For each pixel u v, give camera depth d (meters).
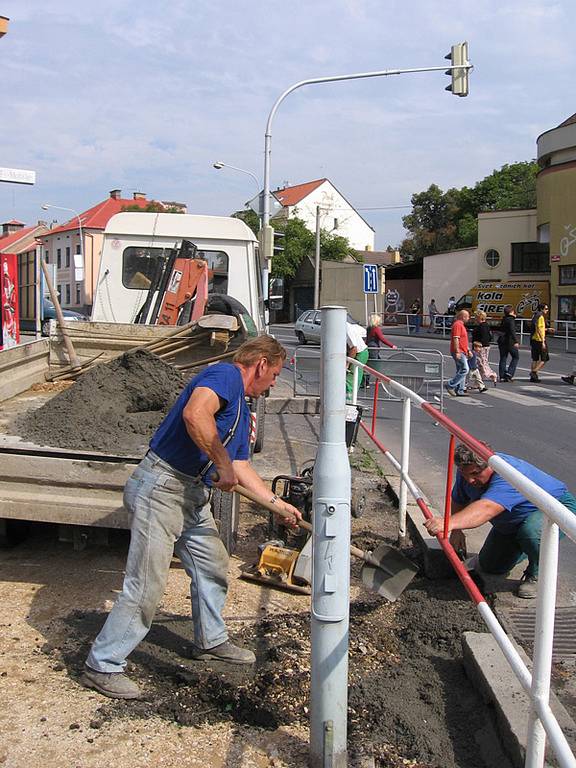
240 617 4.28
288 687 3.46
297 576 4.68
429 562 4.86
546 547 2.35
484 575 4.78
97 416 4.76
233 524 4.95
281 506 3.67
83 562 4.96
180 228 8.94
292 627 4.15
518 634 4.00
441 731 3.17
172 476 3.38
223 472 3.29
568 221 31.70
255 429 7.02
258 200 19.06
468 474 4.30
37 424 4.68
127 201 61.22
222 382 3.34
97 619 4.12
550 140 32.47
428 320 43.09
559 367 21.58
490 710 3.23
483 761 3.00
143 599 3.38
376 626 4.24
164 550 3.40
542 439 10.28
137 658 3.73
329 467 2.74
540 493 2.37
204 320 6.18
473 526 4.08
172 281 8.02
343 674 2.78
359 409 8.78
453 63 16.94
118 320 8.88
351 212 69.56
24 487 4.27
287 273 55.31
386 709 3.30
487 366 16.31
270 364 3.63
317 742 2.80
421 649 3.95
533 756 2.44
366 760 2.94
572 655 3.78
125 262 8.88
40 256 7.75
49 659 3.68
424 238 65.38
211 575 3.66
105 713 3.22
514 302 35.09
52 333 6.71
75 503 4.25
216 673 3.60
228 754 2.98
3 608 4.24
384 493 7.27
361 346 9.48
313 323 28.70
